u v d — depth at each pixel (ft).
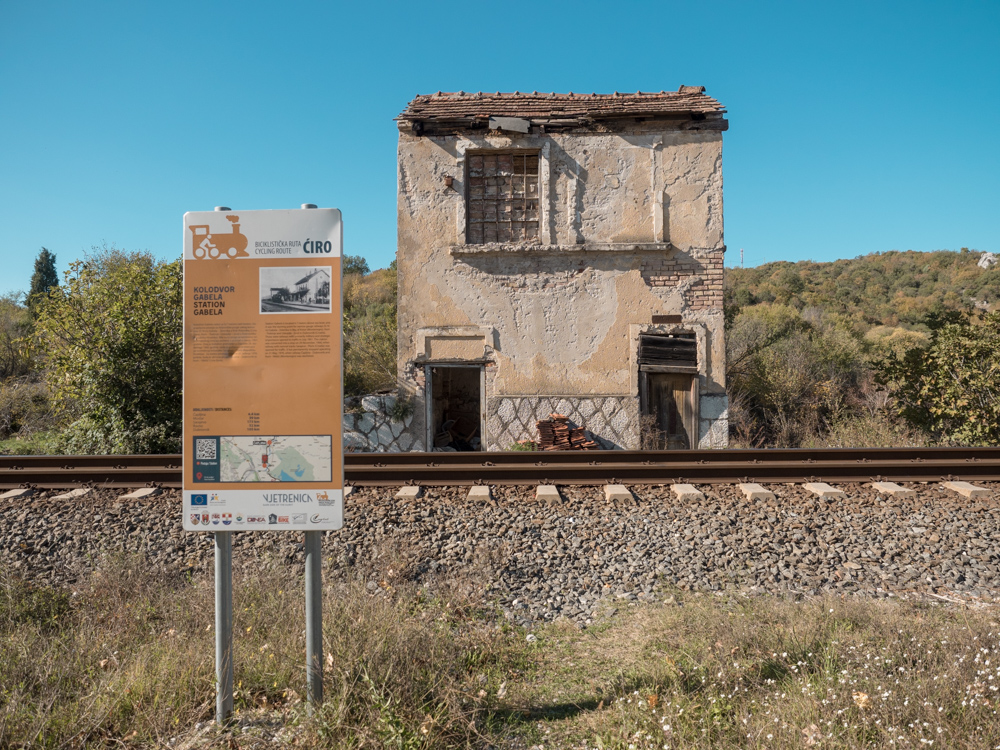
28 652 12.55
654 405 37.96
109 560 17.02
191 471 10.36
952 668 10.58
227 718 10.37
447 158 38.24
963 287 165.89
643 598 15.61
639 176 37.93
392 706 10.36
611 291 37.83
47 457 24.53
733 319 60.80
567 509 20.44
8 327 64.44
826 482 22.41
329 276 10.27
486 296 38.11
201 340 10.36
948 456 24.47
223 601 10.43
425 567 17.04
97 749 9.87
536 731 10.53
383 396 38.52
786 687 10.98
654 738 9.77
